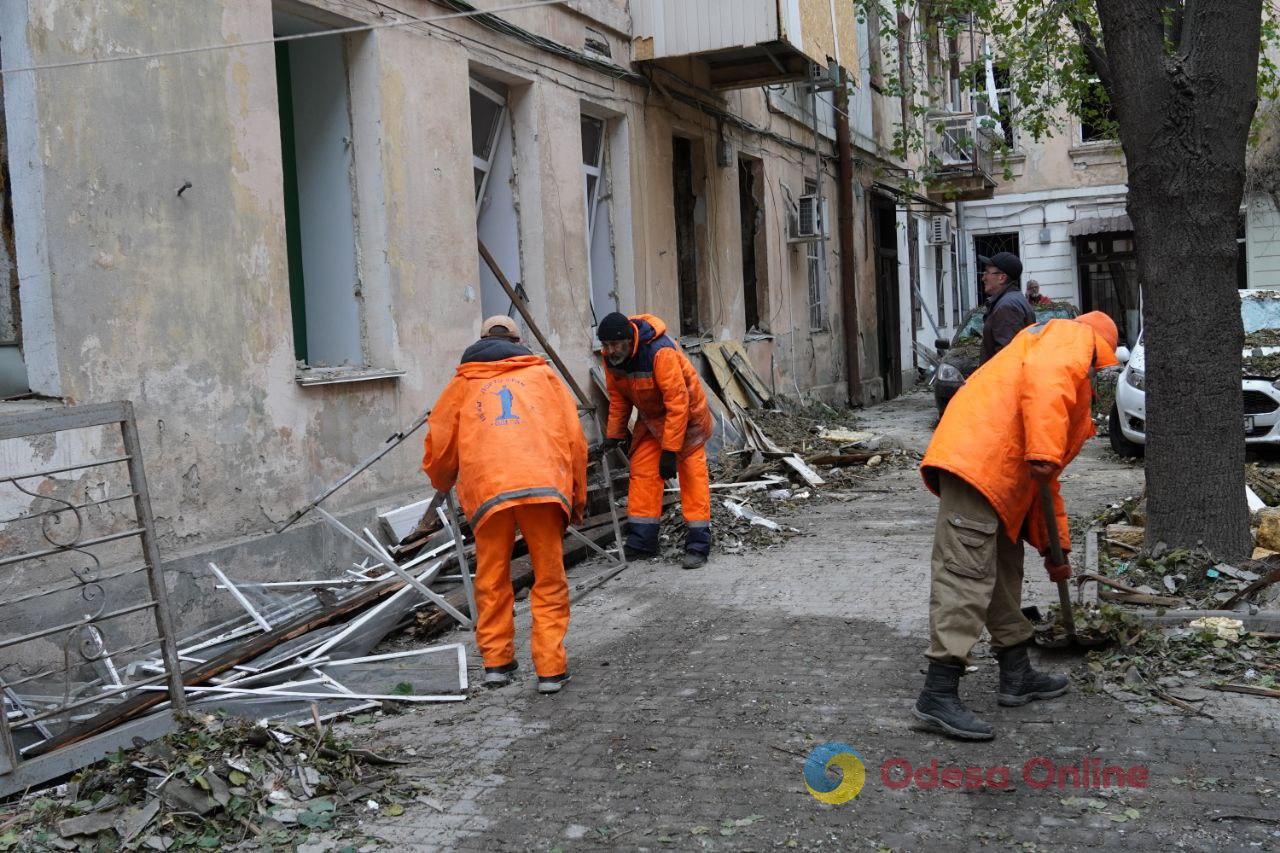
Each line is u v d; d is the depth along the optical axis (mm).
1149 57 5676
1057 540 4422
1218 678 4637
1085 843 3334
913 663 5137
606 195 10859
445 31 8016
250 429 6203
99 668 5148
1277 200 21656
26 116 5039
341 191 7426
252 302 6242
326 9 6883
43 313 5105
